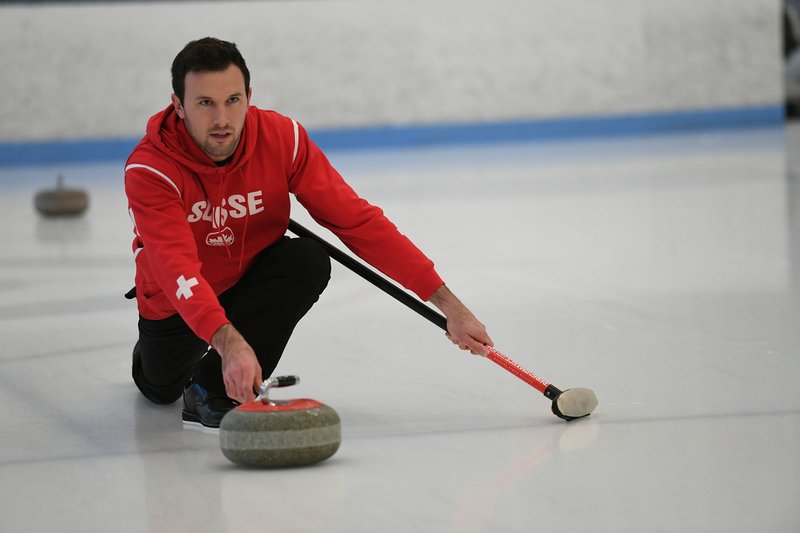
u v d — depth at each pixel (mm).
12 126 39719
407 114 42188
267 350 8938
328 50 41281
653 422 8484
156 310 8984
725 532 6070
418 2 41625
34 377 10930
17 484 7480
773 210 22188
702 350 11000
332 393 9867
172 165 8195
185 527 6438
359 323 13172
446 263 17750
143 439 8586
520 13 42406
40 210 25438
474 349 8688
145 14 39875
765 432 8070
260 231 8875
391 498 6816
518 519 6367
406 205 25797
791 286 14352
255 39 40750
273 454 7391
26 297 15539
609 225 21438
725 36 44000
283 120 8734
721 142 38688
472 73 42406
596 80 43219
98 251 19969
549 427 8477
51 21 39469
